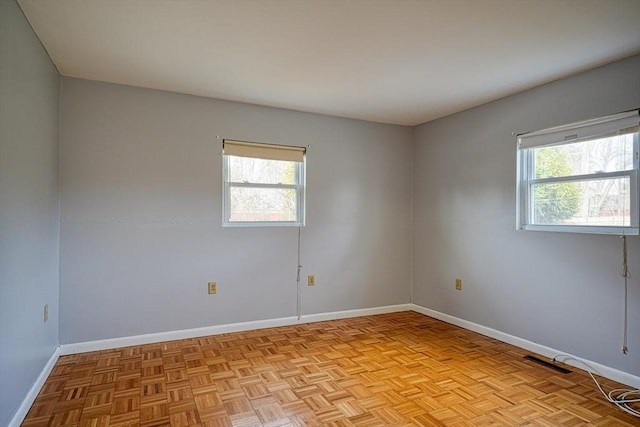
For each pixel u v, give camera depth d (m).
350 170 4.19
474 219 3.71
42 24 2.17
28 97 2.14
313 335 3.52
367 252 4.29
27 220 2.13
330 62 2.69
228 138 3.57
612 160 2.68
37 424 1.97
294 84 3.13
